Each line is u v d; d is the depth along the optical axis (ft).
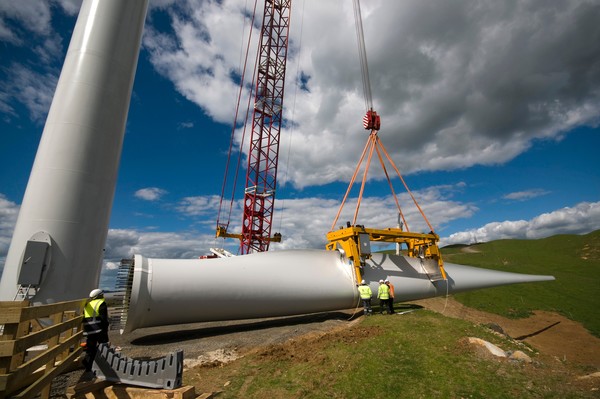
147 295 44.62
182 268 48.52
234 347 39.96
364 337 40.37
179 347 40.50
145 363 21.79
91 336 25.08
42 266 41.70
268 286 52.03
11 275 41.96
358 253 57.31
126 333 48.34
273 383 28.89
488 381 29.60
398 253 71.20
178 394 20.04
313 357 34.45
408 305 68.33
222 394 27.09
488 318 91.86
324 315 60.13
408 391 27.76
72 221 44.55
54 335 21.70
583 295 114.01
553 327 85.76
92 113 48.03
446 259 216.33
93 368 23.09
